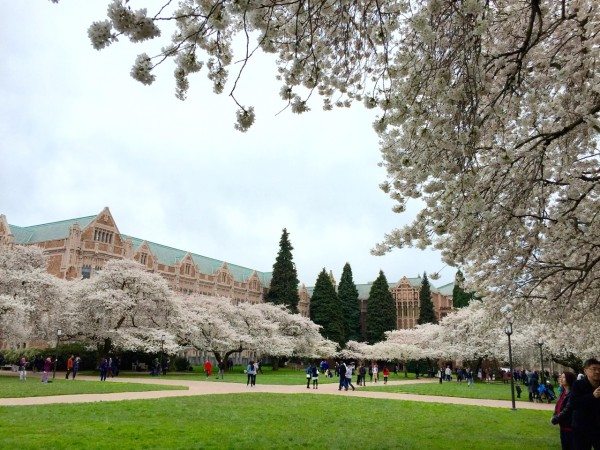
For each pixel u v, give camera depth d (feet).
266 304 208.54
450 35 23.50
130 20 14.51
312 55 23.02
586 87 30.71
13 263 128.36
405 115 23.36
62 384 85.40
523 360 172.55
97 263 214.07
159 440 33.37
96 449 29.96
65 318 129.18
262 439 35.37
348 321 291.58
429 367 199.93
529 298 45.93
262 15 18.85
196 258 295.07
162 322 151.33
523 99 31.91
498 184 33.99
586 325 48.78
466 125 24.63
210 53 21.06
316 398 74.02
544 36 31.35
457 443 36.24
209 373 132.46
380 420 49.85
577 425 20.54
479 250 38.88
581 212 39.78
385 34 22.49
